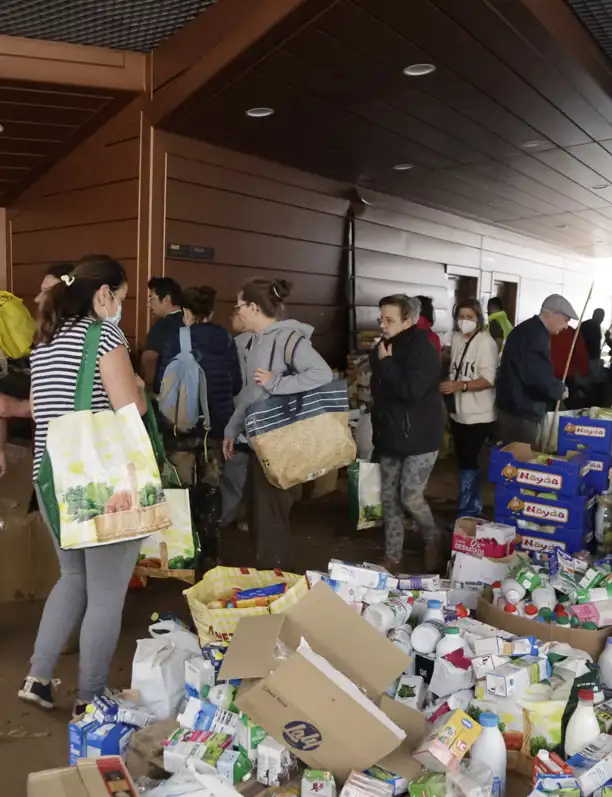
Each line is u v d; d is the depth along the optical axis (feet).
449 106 14.52
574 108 14.82
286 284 10.62
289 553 11.54
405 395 11.51
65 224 17.48
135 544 7.39
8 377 14.26
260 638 6.26
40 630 7.79
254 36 11.36
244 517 14.66
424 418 11.66
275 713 5.64
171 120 14.58
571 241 37.96
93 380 7.16
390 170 20.02
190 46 13.12
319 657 5.86
